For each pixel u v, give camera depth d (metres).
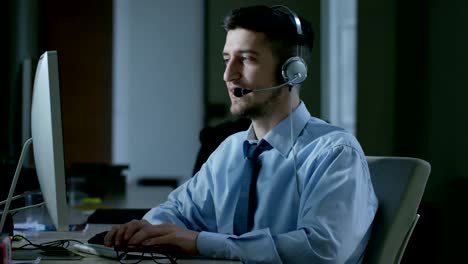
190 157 5.97
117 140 5.96
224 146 1.81
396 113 4.80
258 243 1.38
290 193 1.58
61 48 5.77
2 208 1.98
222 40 5.75
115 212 2.19
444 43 4.41
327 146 1.53
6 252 1.12
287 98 1.63
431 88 4.53
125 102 5.95
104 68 5.82
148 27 5.90
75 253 1.40
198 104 5.92
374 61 4.89
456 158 4.31
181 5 5.88
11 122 2.55
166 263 1.31
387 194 1.52
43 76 1.30
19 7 3.52
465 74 4.26
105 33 5.82
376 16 4.88
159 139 5.96
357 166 1.48
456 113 4.32
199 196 1.79
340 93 5.43
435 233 3.63
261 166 1.65
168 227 1.43
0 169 2.00
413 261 3.54
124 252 1.36
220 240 1.38
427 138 4.55
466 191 4.23
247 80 1.59
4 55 3.38
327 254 1.37
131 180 5.96
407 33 4.71
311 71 5.46
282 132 1.63
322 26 5.44
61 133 1.26
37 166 1.45
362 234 1.44
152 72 5.93
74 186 2.92
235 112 1.63
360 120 4.95
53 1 5.74
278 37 1.59
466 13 4.24
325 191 1.43
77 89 5.81
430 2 4.55
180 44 5.90
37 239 1.68
